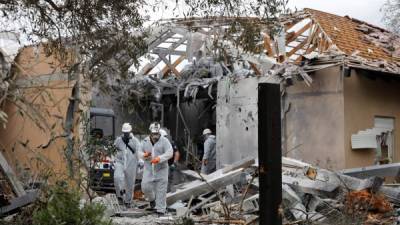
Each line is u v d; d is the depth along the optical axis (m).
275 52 24.61
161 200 18.11
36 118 9.68
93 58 12.47
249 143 24.94
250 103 24.97
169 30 25.44
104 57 12.52
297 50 25.94
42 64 14.53
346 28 27.03
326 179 16.30
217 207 16.42
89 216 9.59
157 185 18.19
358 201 14.71
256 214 14.88
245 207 15.82
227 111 26.12
